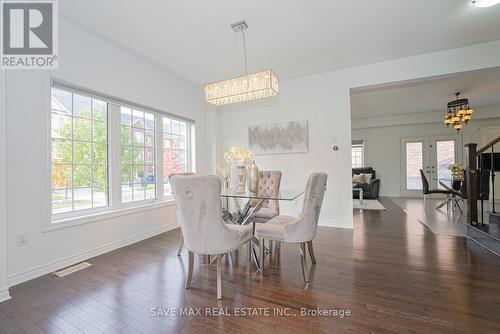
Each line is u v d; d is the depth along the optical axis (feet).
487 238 8.82
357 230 11.84
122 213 9.84
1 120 5.86
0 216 5.82
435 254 8.41
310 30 8.79
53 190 7.92
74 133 8.58
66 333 4.71
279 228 7.02
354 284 6.41
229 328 4.78
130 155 10.68
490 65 9.81
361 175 23.27
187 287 6.34
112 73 9.61
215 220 5.91
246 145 15.29
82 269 7.60
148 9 7.51
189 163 14.56
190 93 14.25
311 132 13.41
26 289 6.36
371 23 8.38
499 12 7.79
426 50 10.48
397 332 4.53
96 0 7.04
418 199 22.59
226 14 7.80
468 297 5.65
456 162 22.65
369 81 11.93
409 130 24.50
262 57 11.03
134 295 6.05
